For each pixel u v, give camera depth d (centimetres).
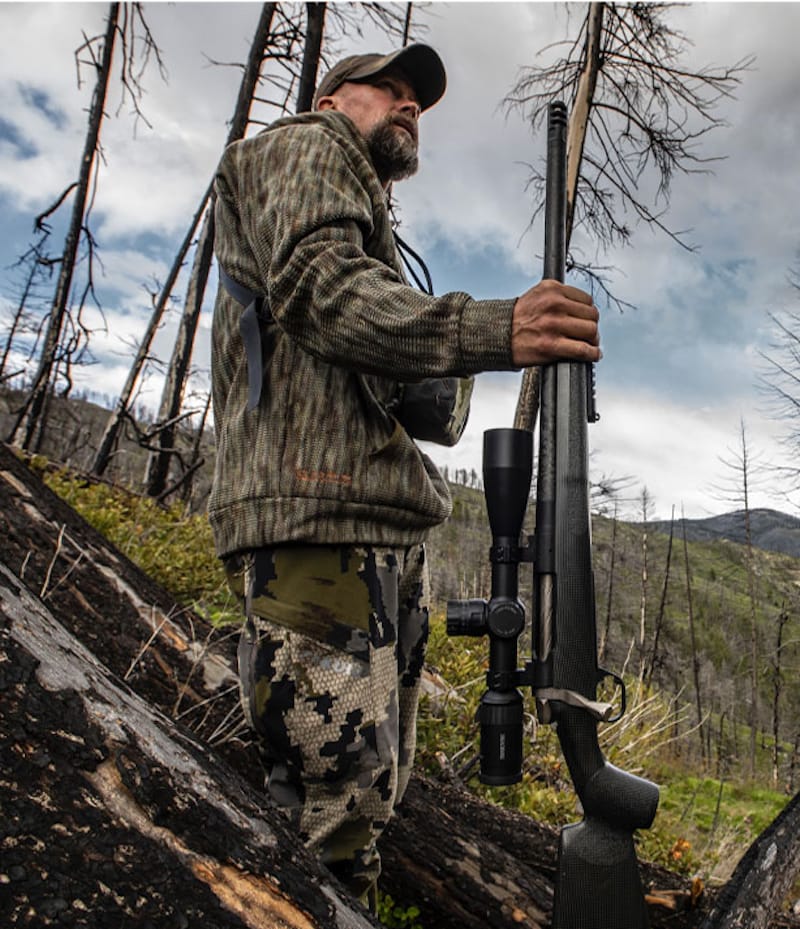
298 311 136
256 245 149
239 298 161
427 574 189
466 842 231
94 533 261
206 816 94
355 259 134
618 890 125
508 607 137
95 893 79
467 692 435
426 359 126
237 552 158
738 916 209
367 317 128
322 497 148
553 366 134
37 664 89
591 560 133
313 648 144
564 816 370
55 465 639
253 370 156
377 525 154
